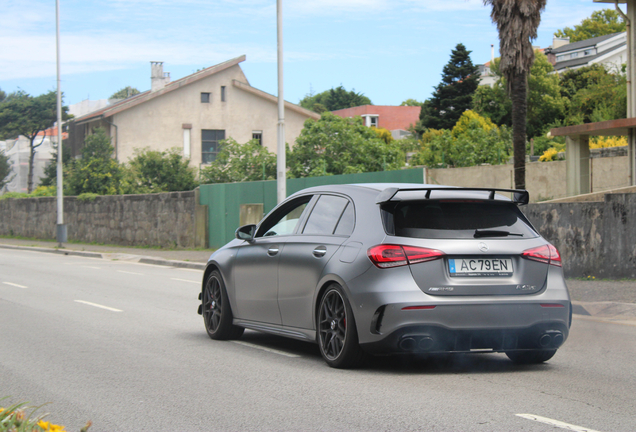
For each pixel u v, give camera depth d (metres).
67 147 48.22
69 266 21.45
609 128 20.88
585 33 93.19
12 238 40.50
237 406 5.11
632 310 10.20
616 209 13.27
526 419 4.68
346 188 6.81
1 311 11.00
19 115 58.88
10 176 65.69
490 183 24.97
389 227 6.01
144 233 28.91
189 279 17.03
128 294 13.60
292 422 4.66
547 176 24.69
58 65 31.05
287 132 44.16
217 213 25.11
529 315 5.93
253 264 7.58
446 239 5.93
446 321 5.74
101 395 5.51
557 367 6.57
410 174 18.02
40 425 3.34
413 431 4.41
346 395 5.40
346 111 98.94
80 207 33.91
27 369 6.54
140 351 7.50
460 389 5.60
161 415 4.89
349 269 6.11
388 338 5.78
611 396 5.39
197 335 8.65
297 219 7.24
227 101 42.66
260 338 8.43
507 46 19.03
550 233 14.13
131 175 34.75
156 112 41.03
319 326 6.53
